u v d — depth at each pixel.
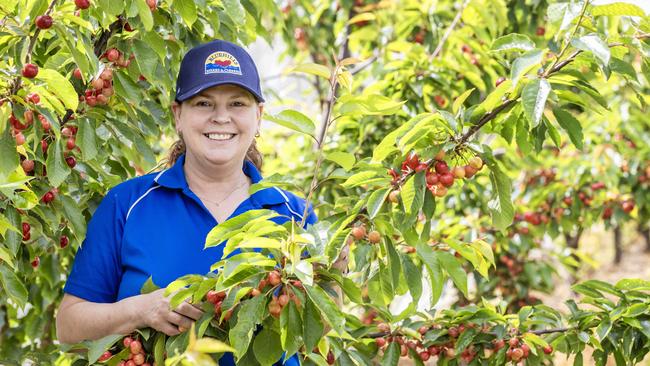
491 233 5.13
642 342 2.94
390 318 3.07
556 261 6.89
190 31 3.34
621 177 5.70
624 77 2.48
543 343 2.89
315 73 2.41
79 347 2.31
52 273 3.64
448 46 4.57
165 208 2.50
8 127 2.40
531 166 5.69
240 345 2.07
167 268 2.42
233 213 2.54
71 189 3.17
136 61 2.86
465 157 2.48
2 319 3.99
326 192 4.22
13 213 2.61
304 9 5.97
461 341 2.96
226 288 2.10
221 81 2.46
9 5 2.49
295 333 2.15
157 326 2.25
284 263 2.18
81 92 2.84
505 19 4.54
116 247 2.48
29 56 2.40
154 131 3.17
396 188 2.41
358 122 4.43
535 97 2.28
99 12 2.70
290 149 5.39
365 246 2.42
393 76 4.37
